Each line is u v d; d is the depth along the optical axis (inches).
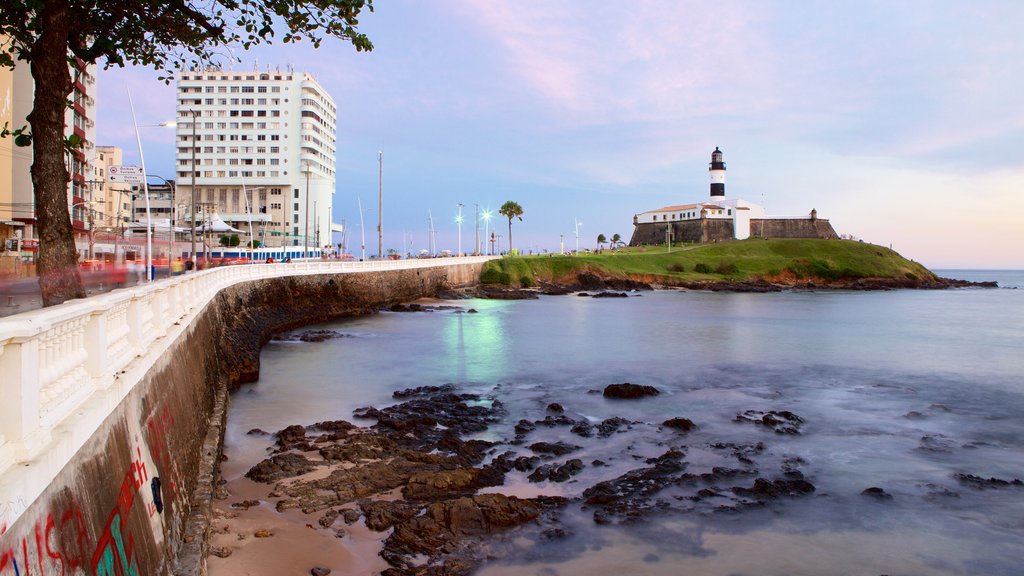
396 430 875.4
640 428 924.0
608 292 4173.2
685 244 6318.9
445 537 546.6
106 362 304.3
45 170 479.2
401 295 3016.7
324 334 1856.5
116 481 286.4
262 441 818.2
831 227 6707.7
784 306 3319.4
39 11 459.5
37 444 211.2
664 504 638.5
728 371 1406.3
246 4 507.5
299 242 5167.3
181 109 5137.8
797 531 590.6
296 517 576.1
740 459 783.1
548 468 723.4
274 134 5177.2
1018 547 567.5
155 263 1448.1
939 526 605.9
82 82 2301.9
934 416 1015.6
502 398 1115.3
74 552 224.4
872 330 2247.8
